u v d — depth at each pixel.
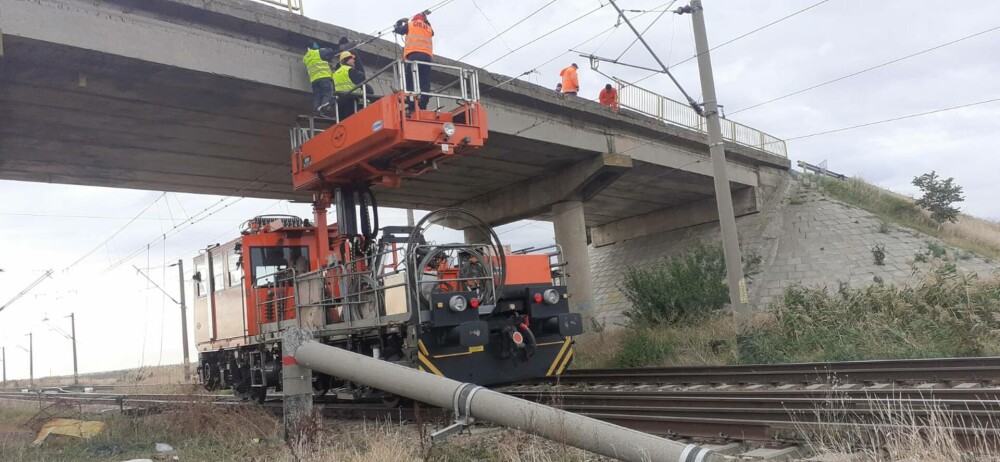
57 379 62.38
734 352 14.59
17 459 8.63
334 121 14.17
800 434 6.30
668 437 7.10
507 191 24.25
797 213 27.23
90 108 13.33
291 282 13.67
